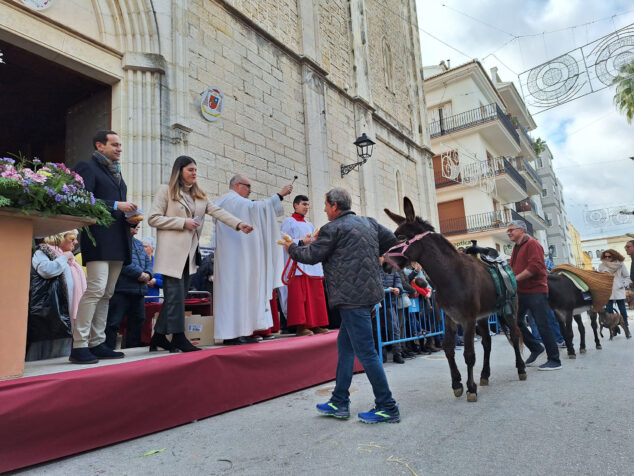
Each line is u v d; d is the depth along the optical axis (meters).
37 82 7.10
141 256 4.93
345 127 12.91
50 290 3.99
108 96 7.22
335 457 2.44
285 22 11.00
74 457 2.53
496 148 26.84
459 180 23.94
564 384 4.17
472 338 3.73
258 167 9.21
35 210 2.84
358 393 4.12
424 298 6.98
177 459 2.48
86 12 6.72
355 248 3.19
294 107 10.73
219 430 3.01
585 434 2.66
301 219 6.13
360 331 3.14
